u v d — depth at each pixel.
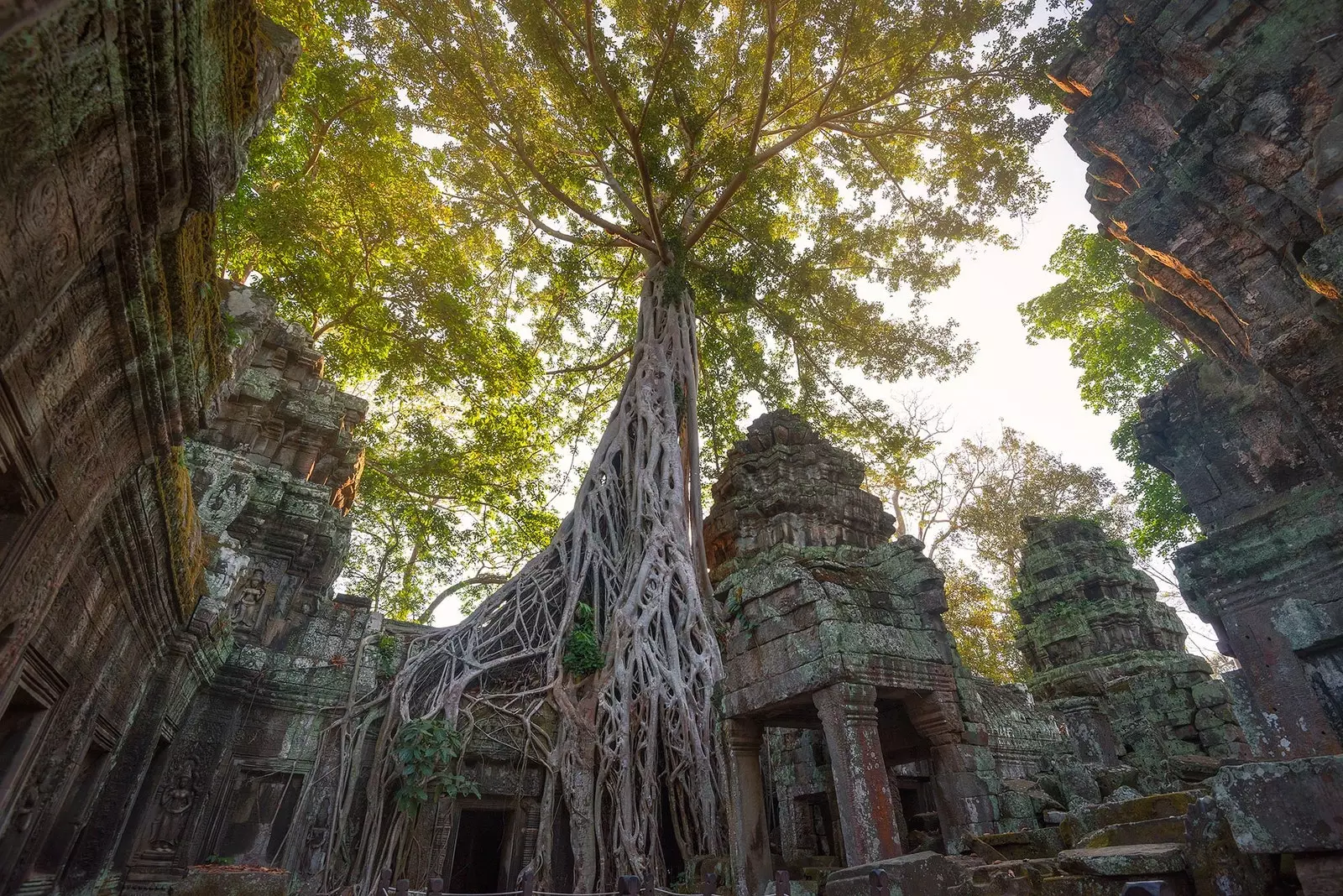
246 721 10.84
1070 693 15.00
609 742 11.33
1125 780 8.65
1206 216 7.70
